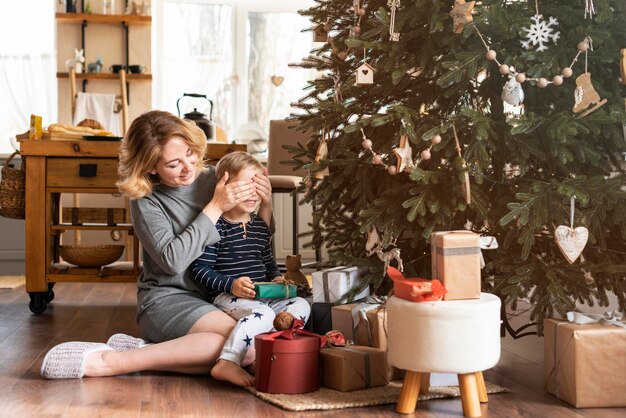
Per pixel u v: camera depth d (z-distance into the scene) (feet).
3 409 6.15
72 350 7.18
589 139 7.41
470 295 5.94
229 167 7.76
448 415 5.92
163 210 7.64
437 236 6.00
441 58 7.39
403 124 6.90
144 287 7.74
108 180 11.35
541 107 7.39
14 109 17.81
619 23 7.04
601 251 7.46
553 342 6.44
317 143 8.54
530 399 6.37
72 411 6.08
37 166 11.32
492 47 7.13
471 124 7.07
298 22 18.76
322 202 8.30
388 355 6.13
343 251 8.60
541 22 6.88
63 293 13.37
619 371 6.08
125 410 6.10
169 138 7.43
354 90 7.93
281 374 6.43
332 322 7.52
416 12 7.30
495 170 7.47
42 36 17.89
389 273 6.20
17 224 16.33
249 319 7.04
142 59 17.87
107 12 17.60
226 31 18.53
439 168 7.13
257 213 8.04
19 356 8.20
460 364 5.76
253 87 18.70
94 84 17.84
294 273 8.98
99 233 16.93
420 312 5.77
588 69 7.18
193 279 7.69
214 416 5.91
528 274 7.02
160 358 7.12
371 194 7.62
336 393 6.46
